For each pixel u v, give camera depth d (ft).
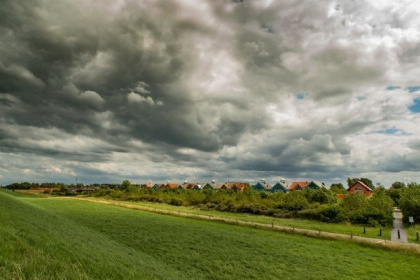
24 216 83.61
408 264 89.61
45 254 38.68
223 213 233.35
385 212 178.70
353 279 75.92
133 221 159.53
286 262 89.20
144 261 73.15
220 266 81.92
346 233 138.82
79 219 159.94
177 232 129.39
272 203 239.91
